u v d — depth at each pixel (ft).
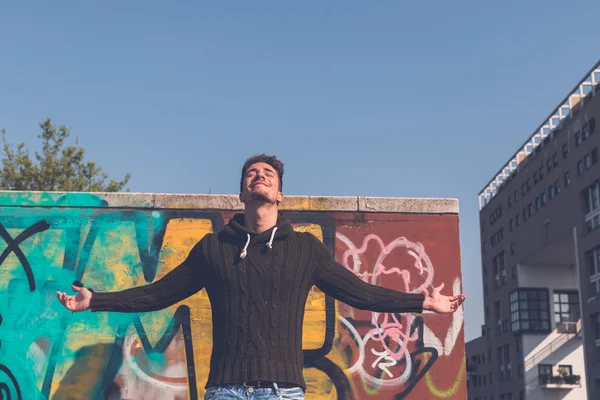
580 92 166.30
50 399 24.08
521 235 203.41
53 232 25.40
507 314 211.61
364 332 25.48
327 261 12.35
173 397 24.41
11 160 75.72
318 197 26.43
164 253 25.59
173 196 26.04
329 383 24.91
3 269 24.91
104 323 24.81
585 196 163.73
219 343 11.62
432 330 25.75
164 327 24.91
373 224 26.48
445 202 26.94
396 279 26.11
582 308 159.63
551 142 183.62
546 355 196.24
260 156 12.82
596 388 151.12
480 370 240.32
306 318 25.39
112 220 25.70
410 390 25.16
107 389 24.31
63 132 77.97
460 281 26.25
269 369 11.23
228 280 11.69
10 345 24.36
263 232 12.01
